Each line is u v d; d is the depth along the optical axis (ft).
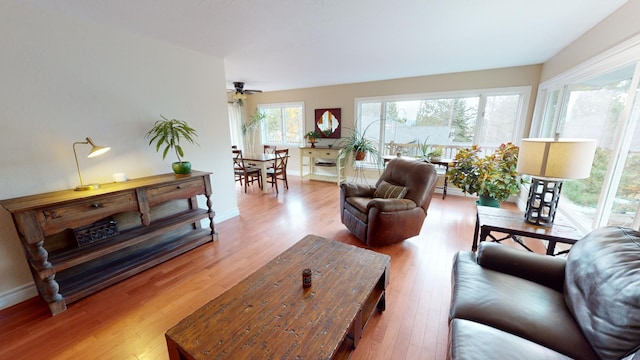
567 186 8.71
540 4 6.14
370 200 9.27
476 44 9.11
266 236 9.84
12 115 5.95
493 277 4.75
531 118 12.66
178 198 8.20
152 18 6.76
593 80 7.50
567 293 4.13
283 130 21.25
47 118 6.46
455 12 6.56
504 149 10.71
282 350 3.40
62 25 6.49
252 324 3.82
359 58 10.82
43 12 6.16
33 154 6.32
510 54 10.42
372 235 8.48
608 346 3.08
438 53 10.20
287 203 13.91
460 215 11.81
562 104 9.71
